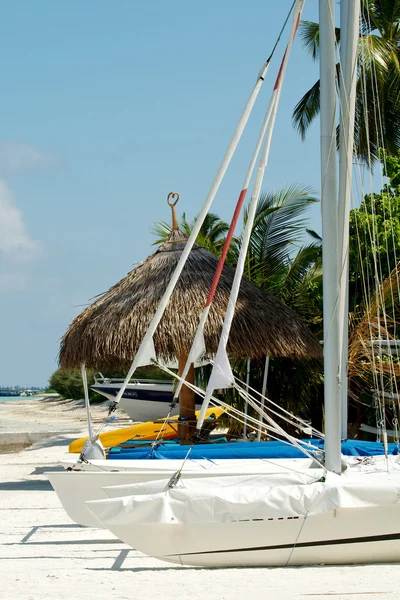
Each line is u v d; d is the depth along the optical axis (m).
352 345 19.89
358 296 24.44
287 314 19.47
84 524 12.91
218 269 12.09
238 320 18.23
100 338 17.92
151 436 22.58
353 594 8.47
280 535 10.23
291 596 8.41
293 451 15.17
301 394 24.39
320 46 11.48
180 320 17.77
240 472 13.15
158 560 10.88
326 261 11.18
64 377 92.94
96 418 62.78
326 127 11.34
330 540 10.24
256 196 12.15
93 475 13.00
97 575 9.82
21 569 10.26
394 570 9.89
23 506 16.55
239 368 24.61
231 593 8.61
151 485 10.95
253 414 24.44
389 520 10.26
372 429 19.92
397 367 18.61
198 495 10.17
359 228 23.39
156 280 18.83
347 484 10.29
